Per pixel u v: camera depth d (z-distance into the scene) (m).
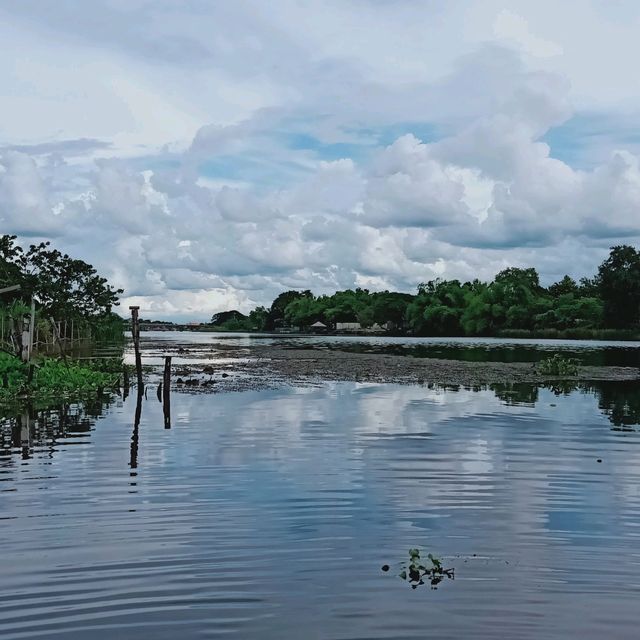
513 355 57.28
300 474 13.05
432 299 146.88
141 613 7.03
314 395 26.67
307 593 7.49
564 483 12.41
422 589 7.57
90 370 32.44
